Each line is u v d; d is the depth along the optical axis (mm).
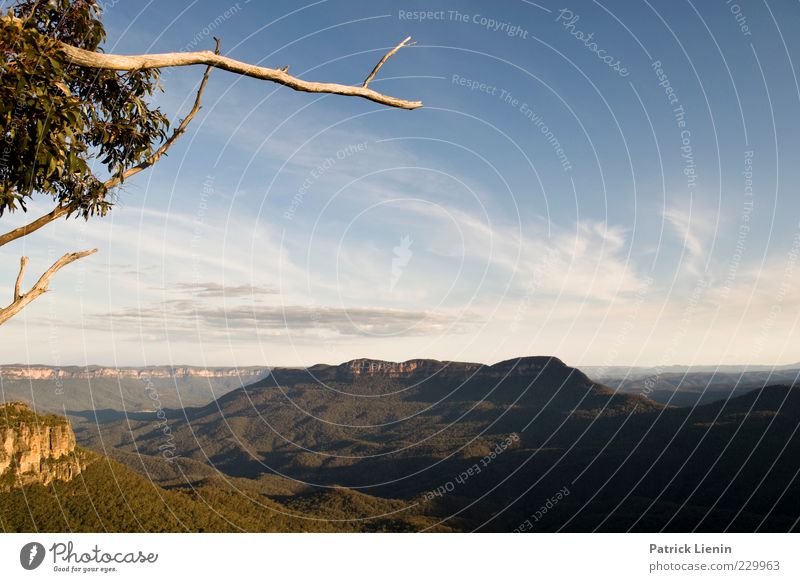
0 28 4848
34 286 5266
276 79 4781
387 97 5301
